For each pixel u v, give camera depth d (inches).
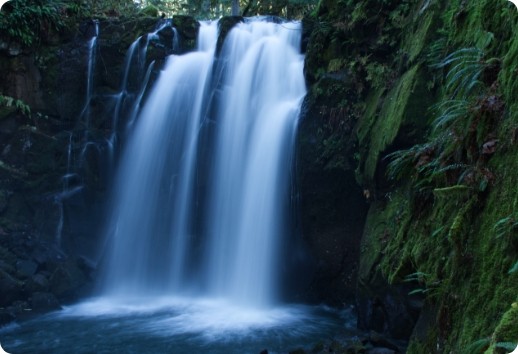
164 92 382.6
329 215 291.6
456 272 116.5
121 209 375.9
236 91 364.5
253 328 257.0
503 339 80.4
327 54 310.5
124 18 419.5
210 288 329.7
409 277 161.6
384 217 225.1
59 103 396.2
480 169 114.7
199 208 347.3
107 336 248.7
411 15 256.4
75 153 389.4
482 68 132.3
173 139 370.0
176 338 243.3
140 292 350.6
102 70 398.0
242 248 318.0
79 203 382.9
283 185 307.1
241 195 327.0
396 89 235.9
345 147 281.9
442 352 114.0
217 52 385.1
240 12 650.8
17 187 379.2
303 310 290.5
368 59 279.0
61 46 401.4
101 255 377.4
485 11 147.6
